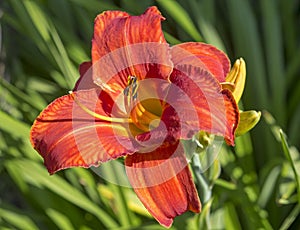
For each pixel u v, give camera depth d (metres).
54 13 1.06
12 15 1.05
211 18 0.98
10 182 0.97
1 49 1.00
